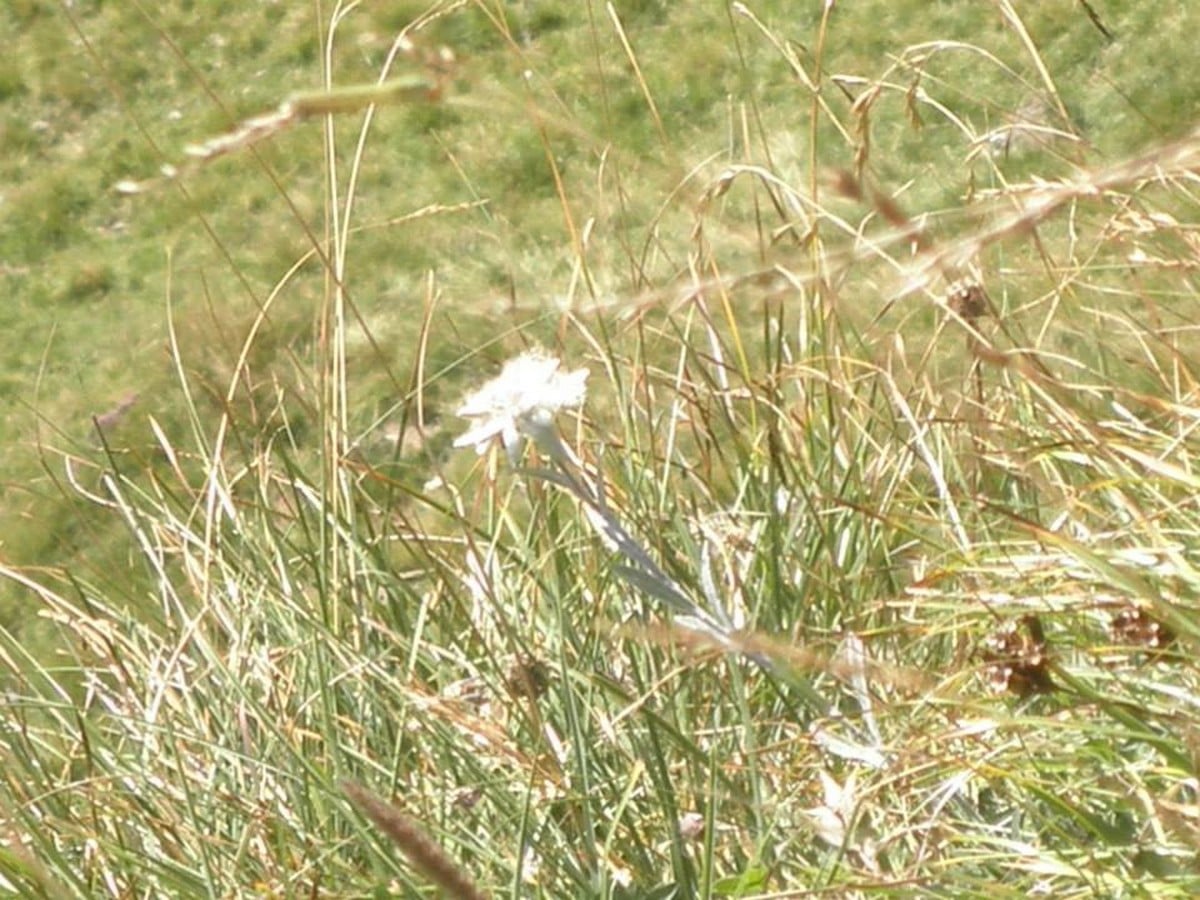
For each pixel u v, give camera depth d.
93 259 14.69
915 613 4.44
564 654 3.97
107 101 16.84
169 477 10.73
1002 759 3.73
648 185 8.95
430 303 5.02
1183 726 3.43
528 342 5.68
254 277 13.53
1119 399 4.79
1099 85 13.26
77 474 11.23
